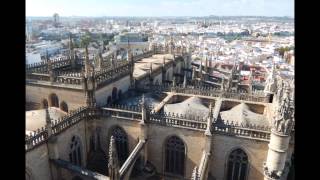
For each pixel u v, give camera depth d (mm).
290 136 42219
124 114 53062
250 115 54469
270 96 61344
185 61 118125
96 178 41281
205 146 47438
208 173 48656
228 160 48625
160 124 51031
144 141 51375
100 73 55906
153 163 53812
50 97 57406
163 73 90125
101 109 54062
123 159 55656
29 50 176750
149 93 68250
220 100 63344
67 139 47812
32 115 49062
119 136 54812
